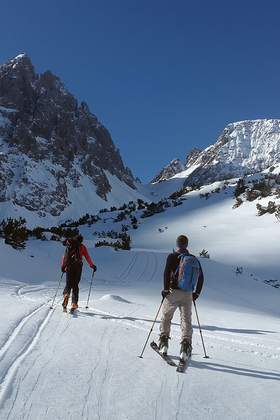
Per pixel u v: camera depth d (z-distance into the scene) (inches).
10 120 7652.6
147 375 195.8
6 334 236.7
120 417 150.1
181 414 157.6
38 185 6348.4
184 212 2881.4
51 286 613.3
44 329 263.6
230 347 269.9
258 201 2652.6
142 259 1355.8
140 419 150.3
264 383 200.5
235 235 2101.4
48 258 1167.6
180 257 233.3
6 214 5634.8
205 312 506.6
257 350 266.8
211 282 1057.5
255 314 637.3
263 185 2785.4
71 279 351.3
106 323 307.7
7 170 6363.2
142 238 2343.8
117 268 1230.9
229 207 2751.0
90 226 2989.7
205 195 3206.2
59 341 237.6
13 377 173.0
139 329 297.6
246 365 228.8
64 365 195.5
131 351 234.7
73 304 345.1
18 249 1109.1
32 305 358.6
